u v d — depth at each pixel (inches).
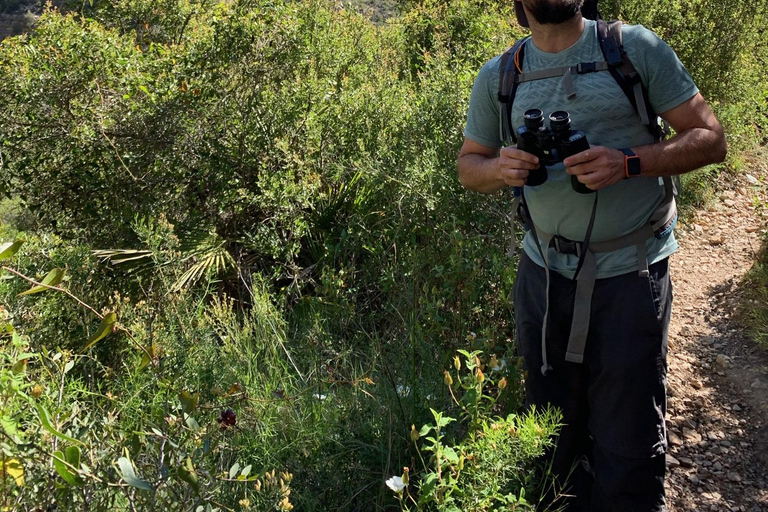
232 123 191.0
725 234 239.0
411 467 107.4
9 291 129.7
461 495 91.6
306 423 115.2
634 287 96.4
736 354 172.7
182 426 85.4
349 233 170.9
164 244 157.3
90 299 145.6
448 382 98.1
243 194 180.5
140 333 119.9
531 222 104.0
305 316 156.3
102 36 201.9
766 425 147.6
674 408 155.7
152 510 74.4
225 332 147.3
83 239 183.8
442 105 178.1
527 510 93.1
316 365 132.6
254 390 117.7
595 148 87.7
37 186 188.2
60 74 189.2
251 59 197.9
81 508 76.3
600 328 99.3
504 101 99.6
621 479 102.8
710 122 92.4
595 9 97.2
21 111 187.9
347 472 108.4
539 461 110.0
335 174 186.2
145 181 184.4
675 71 91.1
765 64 313.1
